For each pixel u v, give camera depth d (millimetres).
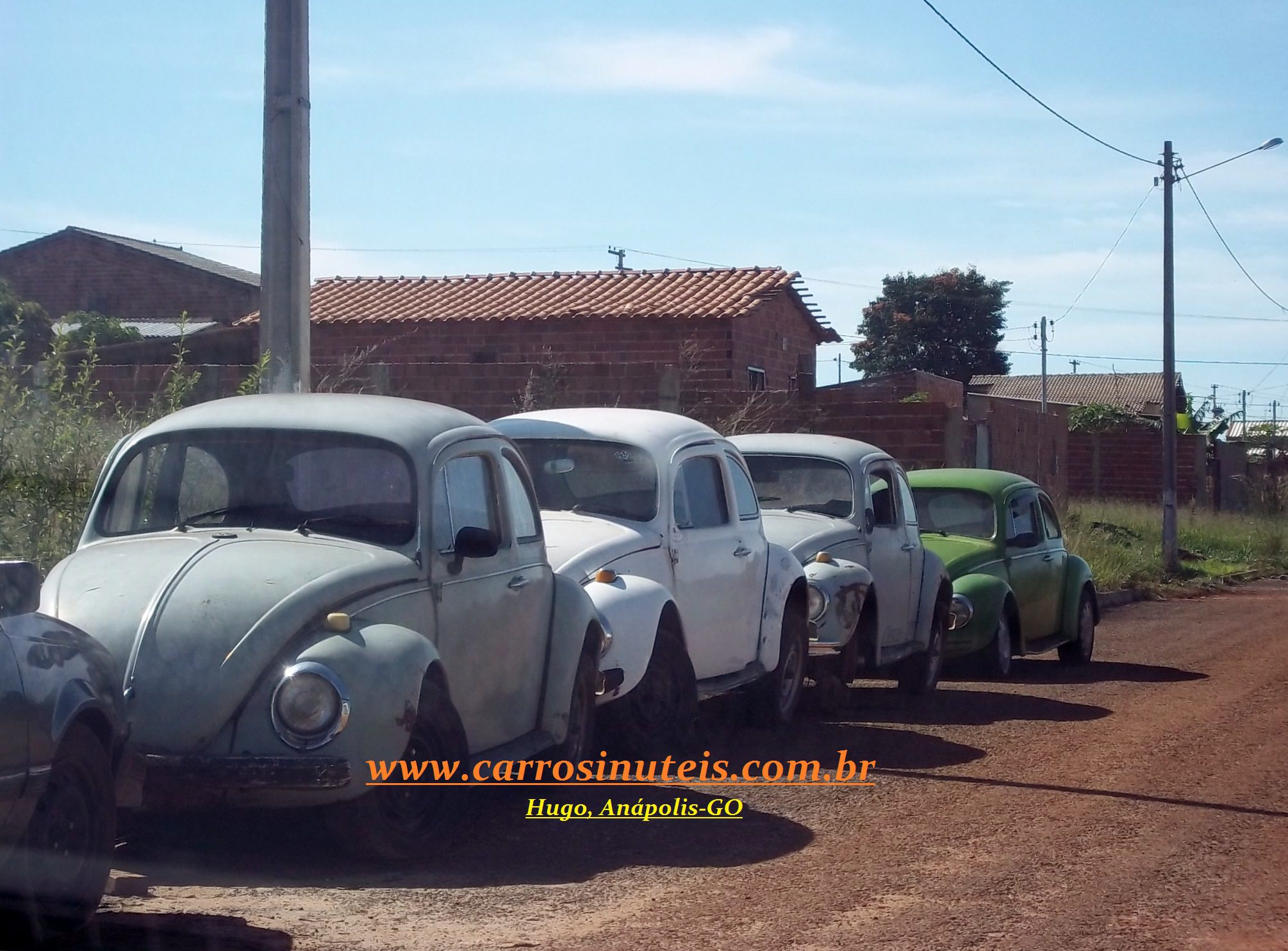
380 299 27047
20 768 4348
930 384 29234
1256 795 7859
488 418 18203
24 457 9609
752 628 9383
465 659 6469
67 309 38594
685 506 8906
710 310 24016
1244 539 29938
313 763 5434
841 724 10273
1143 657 14805
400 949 4941
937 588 11812
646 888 5848
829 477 11258
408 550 6242
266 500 6496
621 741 8180
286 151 9461
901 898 5781
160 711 5465
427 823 6148
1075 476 39688
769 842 6703
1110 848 6680
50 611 5754
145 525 6586
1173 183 26391
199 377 13789
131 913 5258
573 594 7398
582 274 27531
